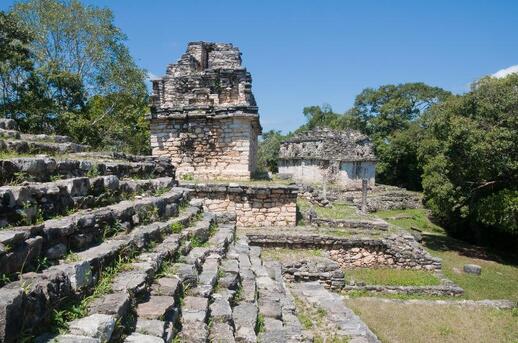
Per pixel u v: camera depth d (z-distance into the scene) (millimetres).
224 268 6125
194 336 3795
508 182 19344
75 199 4695
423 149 23391
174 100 16859
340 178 37750
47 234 3572
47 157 4875
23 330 2592
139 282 3857
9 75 19875
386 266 14234
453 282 13383
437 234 24984
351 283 12133
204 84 16750
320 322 7223
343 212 18141
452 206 21156
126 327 3344
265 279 7062
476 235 22719
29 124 20297
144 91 27297
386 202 32781
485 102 18094
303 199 19750
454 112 19469
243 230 13844
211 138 16406
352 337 6590
